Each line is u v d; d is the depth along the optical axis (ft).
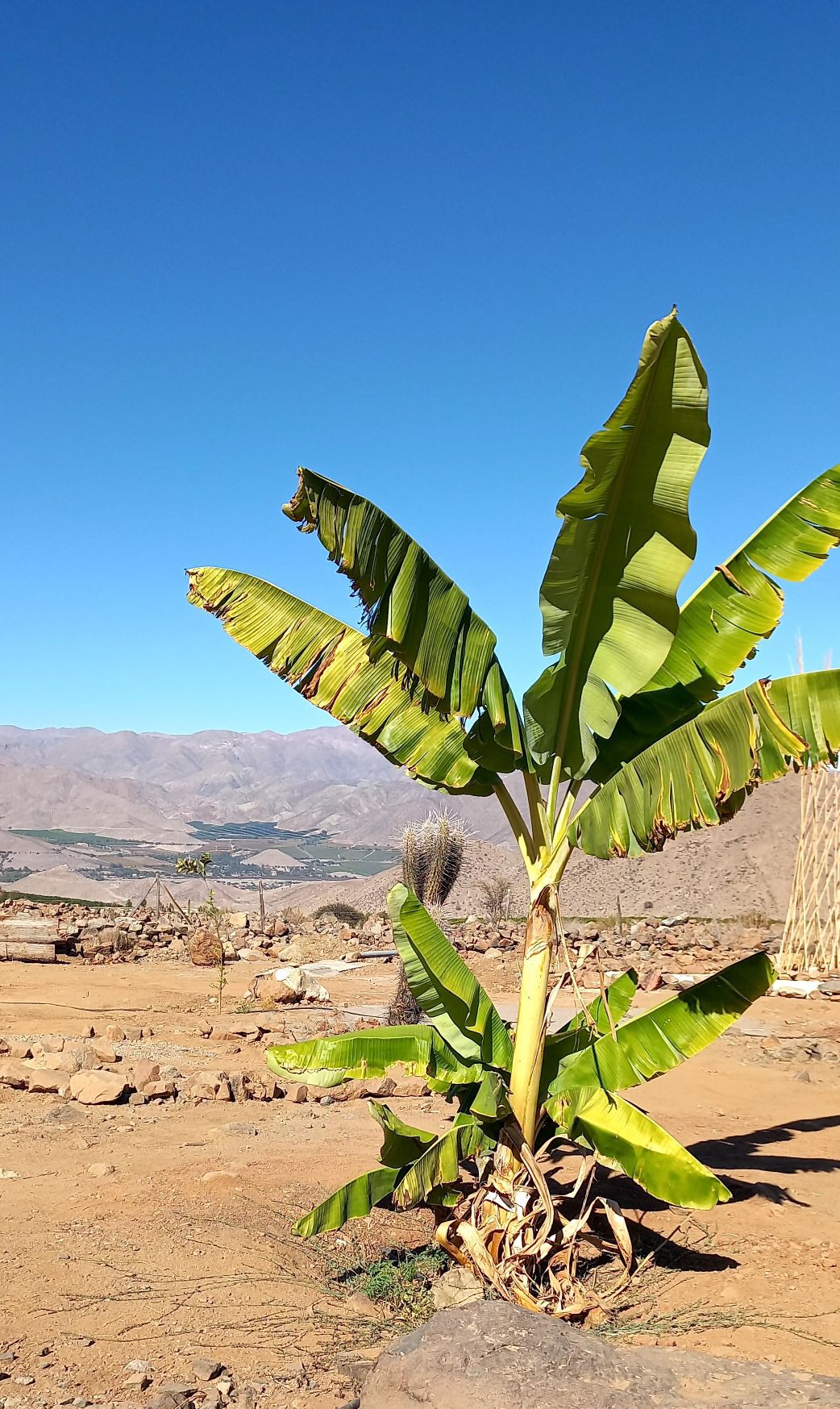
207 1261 11.02
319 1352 9.38
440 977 10.88
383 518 10.06
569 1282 10.38
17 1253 10.98
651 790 11.06
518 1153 10.92
